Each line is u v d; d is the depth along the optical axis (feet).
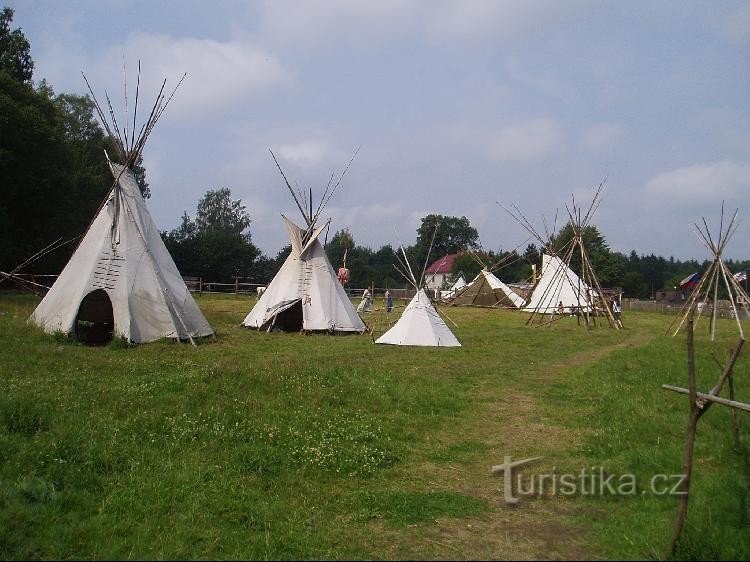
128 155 58.59
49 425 23.16
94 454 20.52
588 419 29.53
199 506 17.65
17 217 111.34
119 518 16.76
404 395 33.40
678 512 15.46
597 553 15.51
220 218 255.09
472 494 19.88
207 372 33.78
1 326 50.47
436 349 57.41
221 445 22.99
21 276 100.27
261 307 72.28
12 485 17.88
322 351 52.47
